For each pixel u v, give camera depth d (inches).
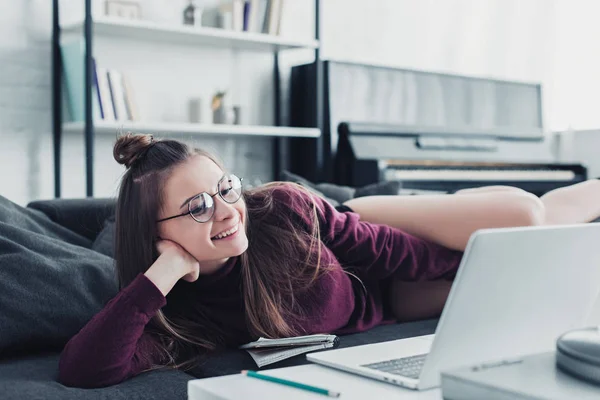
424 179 170.7
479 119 205.2
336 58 193.8
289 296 58.7
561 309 39.1
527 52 230.2
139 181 51.7
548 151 209.8
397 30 206.2
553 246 36.4
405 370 37.6
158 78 168.2
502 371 31.7
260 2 171.8
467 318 34.1
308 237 60.4
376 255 64.8
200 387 35.7
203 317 58.6
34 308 53.7
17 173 149.1
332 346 50.3
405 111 190.9
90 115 138.6
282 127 179.3
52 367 51.6
